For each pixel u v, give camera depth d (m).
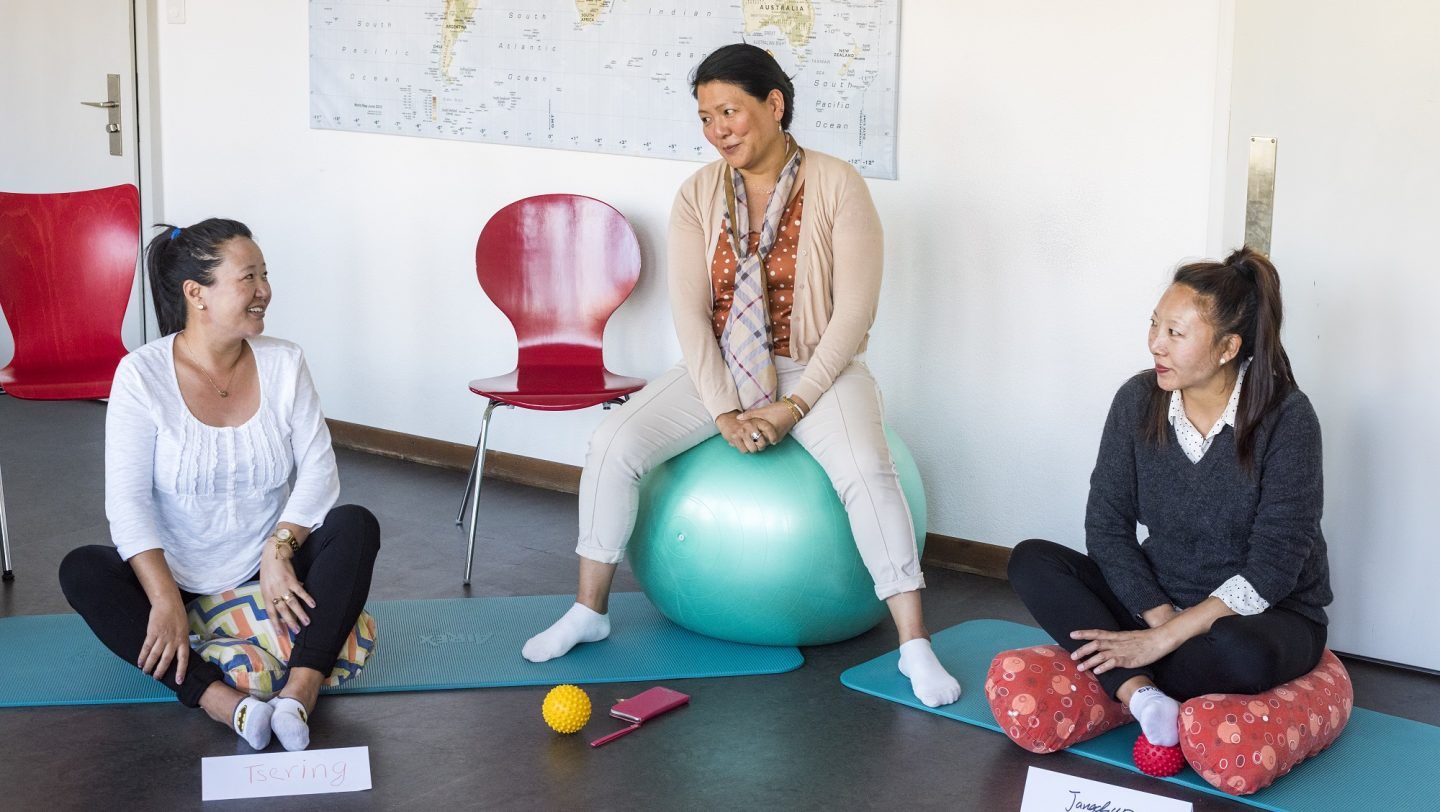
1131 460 2.52
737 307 2.96
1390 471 2.91
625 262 3.80
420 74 4.26
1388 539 2.93
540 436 4.25
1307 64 2.87
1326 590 2.46
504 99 4.11
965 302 3.45
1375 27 2.78
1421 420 2.86
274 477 2.63
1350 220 2.87
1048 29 3.22
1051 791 2.25
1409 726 2.61
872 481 2.77
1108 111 3.17
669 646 2.94
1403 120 2.78
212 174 4.85
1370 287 2.87
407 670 2.76
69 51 5.05
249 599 2.54
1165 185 3.12
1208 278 2.36
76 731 2.47
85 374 3.65
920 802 2.27
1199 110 3.05
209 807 2.21
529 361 3.82
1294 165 2.92
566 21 3.95
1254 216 2.98
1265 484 2.38
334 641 2.51
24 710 2.55
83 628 2.96
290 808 2.21
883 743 2.50
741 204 3.01
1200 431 2.45
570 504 4.08
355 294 4.56
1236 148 2.98
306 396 2.67
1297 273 2.95
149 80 4.91
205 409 2.57
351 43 4.38
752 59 2.90
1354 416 2.93
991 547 3.52
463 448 4.42
